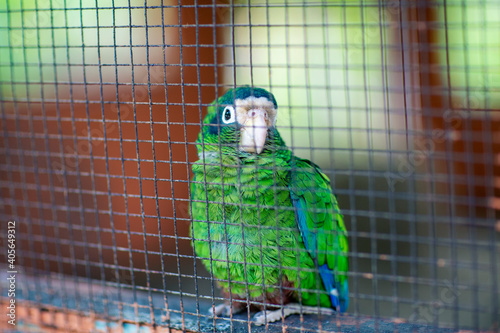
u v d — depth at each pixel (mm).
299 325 2773
